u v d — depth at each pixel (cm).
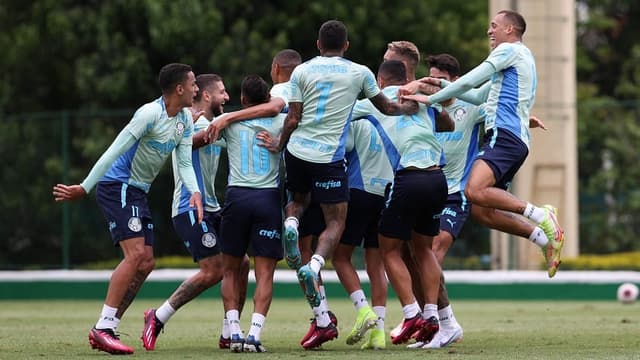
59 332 3806
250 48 8194
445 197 3008
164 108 2950
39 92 8775
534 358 2642
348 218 3131
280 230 2972
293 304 5809
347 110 2945
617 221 6700
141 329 3994
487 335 3553
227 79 8081
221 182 6100
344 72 2933
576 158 6638
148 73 8200
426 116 3023
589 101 10331
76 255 6681
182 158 3002
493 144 3052
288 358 2691
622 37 11206
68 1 8469
